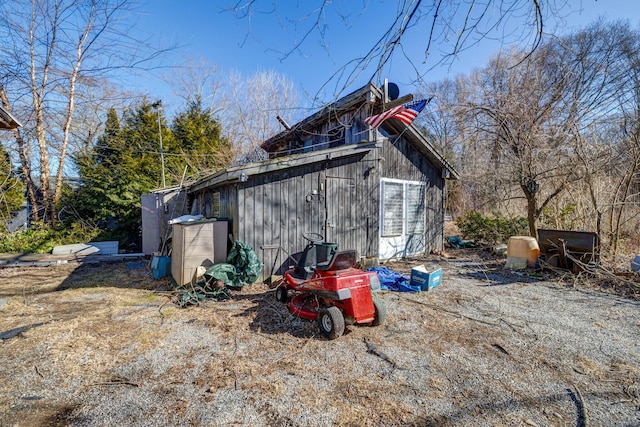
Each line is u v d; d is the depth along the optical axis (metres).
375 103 7.23
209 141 16.44
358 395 2.32
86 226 10.48
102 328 3.58
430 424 2.01
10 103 10.88
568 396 2.30
